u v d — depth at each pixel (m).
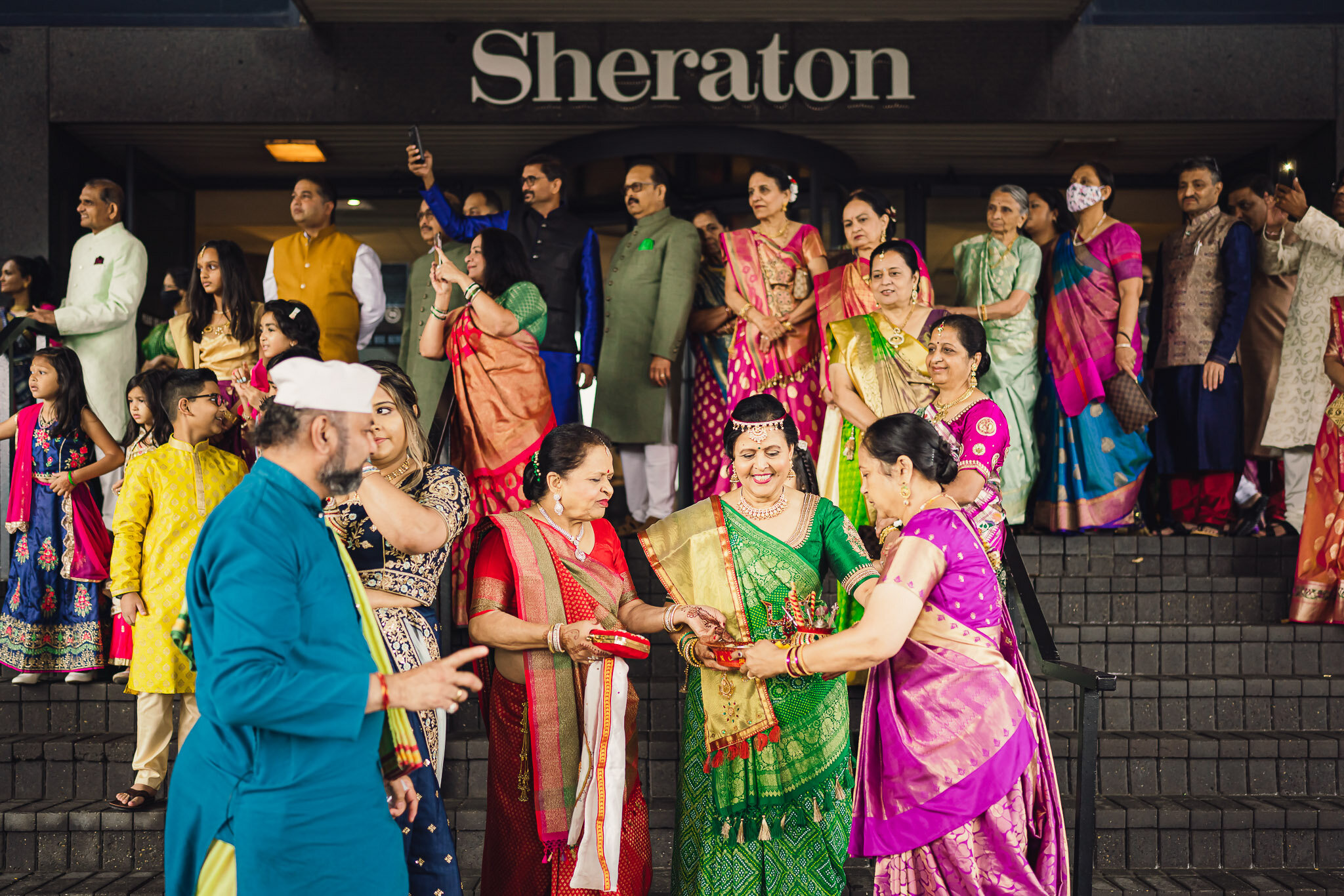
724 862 2.72
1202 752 3.61
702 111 6.16
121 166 6.90
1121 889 3.24
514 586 2.77
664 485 5.25
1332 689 3.84
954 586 2.47
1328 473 4.16
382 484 2.27
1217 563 4.64
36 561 3.90
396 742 2.08
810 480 3.29
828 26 6.12
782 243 4.86
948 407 3.30
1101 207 5.02
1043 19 6.11
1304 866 3.42
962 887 2.43
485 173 7.19
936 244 7.58
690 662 2.76
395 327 7.60
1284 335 5.18
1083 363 4.84
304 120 6.11
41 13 6.12
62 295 6.19
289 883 1.86
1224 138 6.54
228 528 1.89
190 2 6.13
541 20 6.09
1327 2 6.20
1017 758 2.44
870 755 2.54
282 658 1.82
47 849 3.39
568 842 2.61
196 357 4.89
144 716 3.43
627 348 5.25
